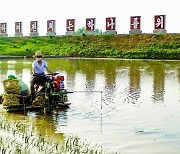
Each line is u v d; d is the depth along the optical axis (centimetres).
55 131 1073
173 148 928
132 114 1314
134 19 6306
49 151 870
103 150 900
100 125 1152
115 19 6462
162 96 1727
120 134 1050
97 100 1603
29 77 2519
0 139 950
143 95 1758
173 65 3891
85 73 2920
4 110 1375
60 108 1418
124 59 5141
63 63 4184
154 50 5406
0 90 1803
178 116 1282
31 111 1362
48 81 1359
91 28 6675
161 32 6147
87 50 5888
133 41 6028
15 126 1113
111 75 2762
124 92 1855
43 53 5947
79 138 1005
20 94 1373
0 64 3975
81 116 1280
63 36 6769
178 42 5722
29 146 906
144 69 3347
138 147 933
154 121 1206
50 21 6988
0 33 7275
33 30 7131
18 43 6656
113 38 6281
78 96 1706
